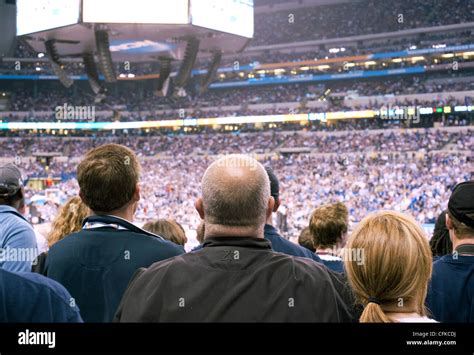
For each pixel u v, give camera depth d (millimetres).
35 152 46312
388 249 1851
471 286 2744
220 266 2004
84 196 2801
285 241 3643
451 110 39906
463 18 45750
